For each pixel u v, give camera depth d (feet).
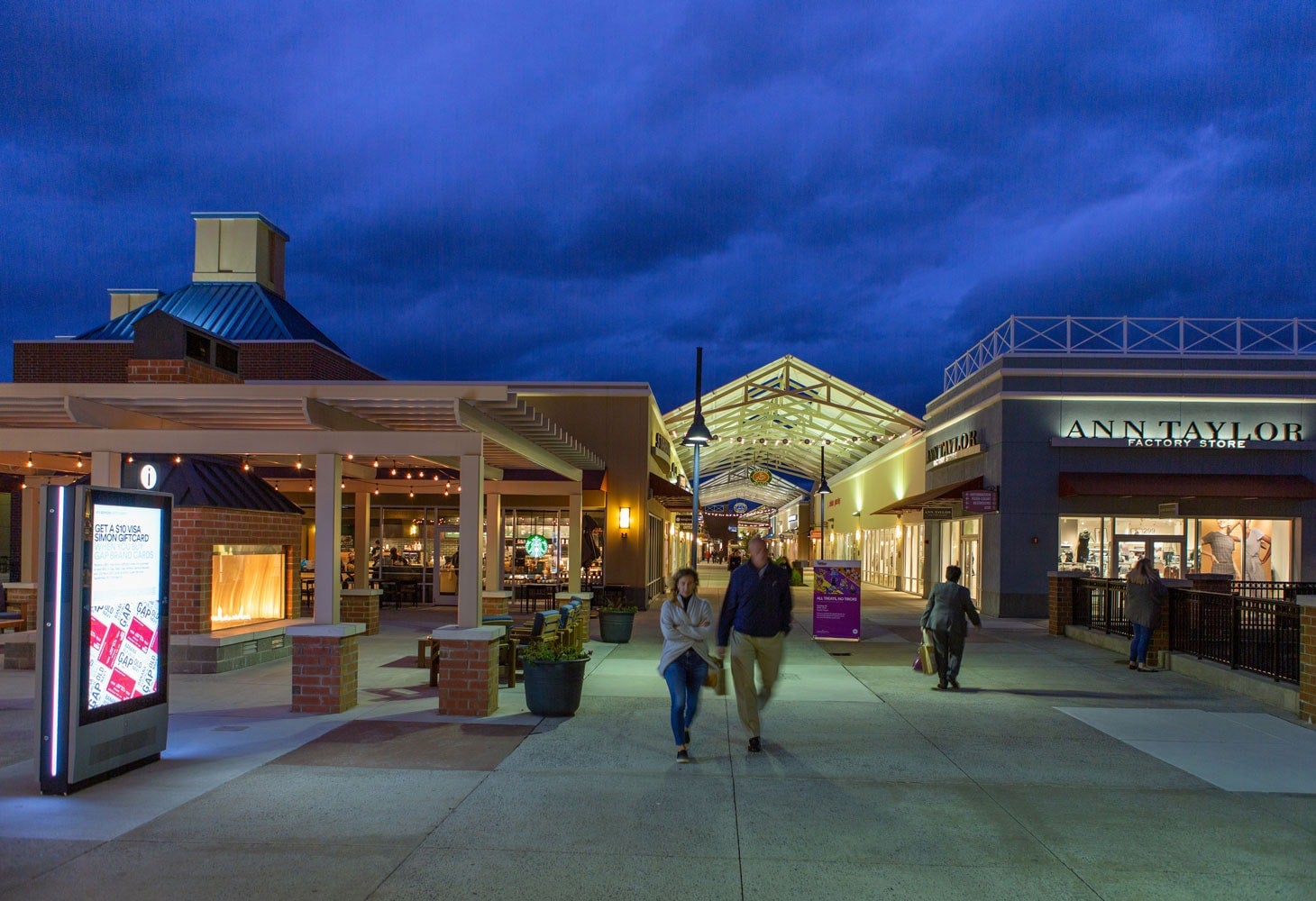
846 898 16.16
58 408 34.76
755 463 189.06
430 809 20.79
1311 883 17.07
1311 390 76.02
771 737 28.81
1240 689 38.09
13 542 92.84
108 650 22.82
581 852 18.17
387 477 65.16
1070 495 74.28
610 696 35.94
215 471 44.78
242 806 20.81
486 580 66.08
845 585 58.39
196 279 98.48
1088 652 51.90
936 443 98.94
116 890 16.02
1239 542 76.33
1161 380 76.64
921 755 26.58
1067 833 19.76
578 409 82.28
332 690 31.81
